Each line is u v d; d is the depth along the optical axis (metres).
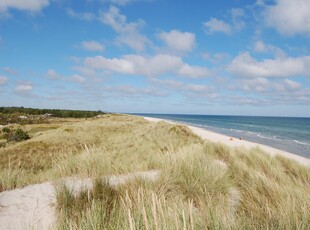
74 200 4.04
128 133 24.28
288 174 7.12
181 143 15.88
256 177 4.93
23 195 4.83
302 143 41.19
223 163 7.60
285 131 72.44
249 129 77.94
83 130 26.97
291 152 29.69
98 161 6.62
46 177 6.26
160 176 4.89
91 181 5.29
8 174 5.80
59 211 3.92
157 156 7.67
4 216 4.00
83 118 96.69
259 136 52.56
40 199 4.58
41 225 3.73
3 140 29.02
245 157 8.45
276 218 3.00
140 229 2.57
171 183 4.66
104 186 4.47
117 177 5.47
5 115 79.19
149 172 6.04
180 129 23.11
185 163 5.58
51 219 3.86
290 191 4.09
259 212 3.40
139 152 11.07
